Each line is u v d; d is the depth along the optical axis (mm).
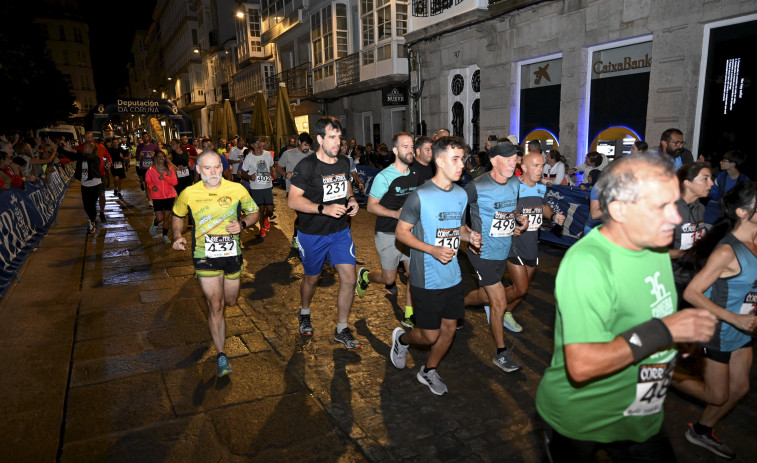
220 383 3619
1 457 2738
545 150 11086
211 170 3523
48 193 10867
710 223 5215
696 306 2420
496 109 11953
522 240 4227
